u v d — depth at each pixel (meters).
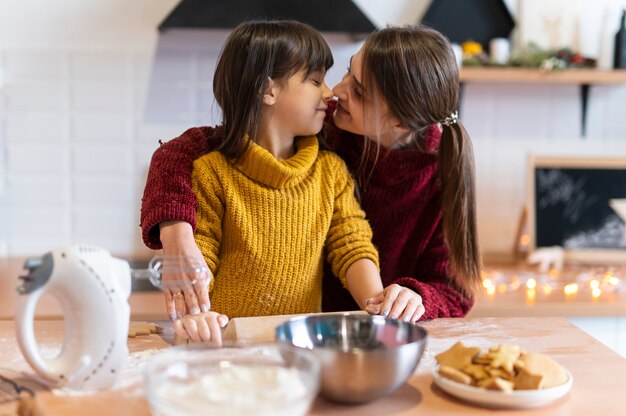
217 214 1.38
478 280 1.58
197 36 2.56
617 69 2.50
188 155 1.42
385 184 1.60
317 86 1.44
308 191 1.41
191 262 1.22
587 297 2.11
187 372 0.90
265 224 1.38
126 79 2.56
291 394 0.81
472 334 1.25
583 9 2.61
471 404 0.94
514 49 2.63
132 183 2.60
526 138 2.68
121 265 1.00
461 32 2.61
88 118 2.57
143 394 0.95
